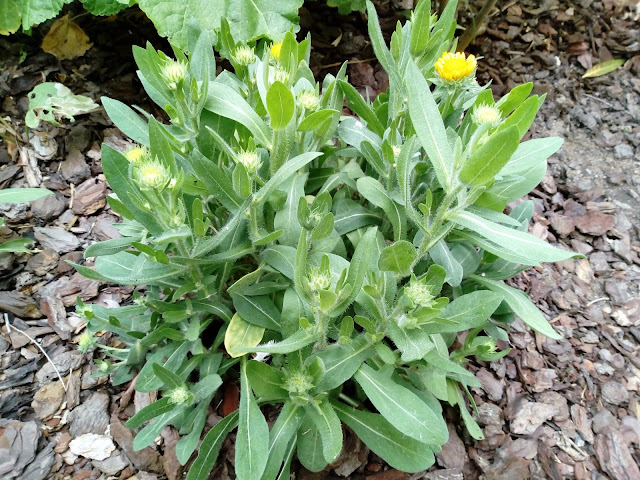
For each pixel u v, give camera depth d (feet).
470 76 1.25
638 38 3.00
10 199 1.41
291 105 1.07
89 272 1.18
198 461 1.27
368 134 1.42
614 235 2.28
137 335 1.42
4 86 2.25
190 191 1.27
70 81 2.34
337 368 1.20
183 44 2.14
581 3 3.12
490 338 1.51
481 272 1.59
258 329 1.34
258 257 1.36
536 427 1.70
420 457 1.24
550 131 2.70
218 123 1.29
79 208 2.02
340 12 2.65
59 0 2.14
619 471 1.61
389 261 1.09
